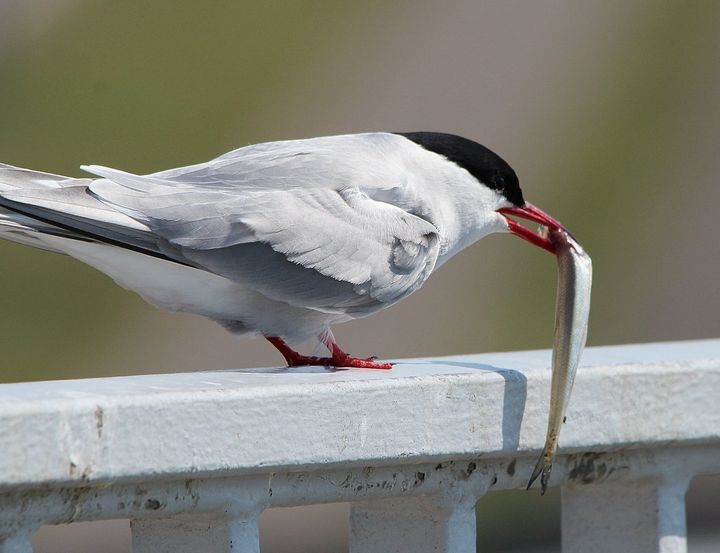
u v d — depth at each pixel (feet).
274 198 25.34
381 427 18.11
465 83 103.09
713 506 59.21
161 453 16.31
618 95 105.09
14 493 15.76
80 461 15.67
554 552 56.13
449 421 18.74
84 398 15.88
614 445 20.15
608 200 97.04
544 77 105.09
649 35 110.01
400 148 28.94
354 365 24.53
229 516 17.48
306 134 97.60
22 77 98.89
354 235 25.62
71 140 95.66
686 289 92.73
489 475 19.72
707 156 101.19
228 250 24.80
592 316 90.79
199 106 98.78
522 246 85.51
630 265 93.61
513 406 19.35
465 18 107.65
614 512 21.39
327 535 57.72
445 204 29.04
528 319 82.07
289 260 25.05
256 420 17.07
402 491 18.88
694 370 20.63
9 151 94.79
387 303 26.37
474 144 29.71
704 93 106.01
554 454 19.48
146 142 96.12
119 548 55.72
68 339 80.79
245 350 79.56
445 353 79.25
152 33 103.35
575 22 109.70
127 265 25.14
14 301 81.35
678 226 96.12
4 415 15.16
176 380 18.43
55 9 104.06
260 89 100.58
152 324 81.35
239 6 106.32
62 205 23.44
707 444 21.24
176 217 24.47
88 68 100.32
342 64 102.99
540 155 99.60
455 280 83.25
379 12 107.86
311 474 18.10
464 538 19.47
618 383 20.11
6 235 24.23
